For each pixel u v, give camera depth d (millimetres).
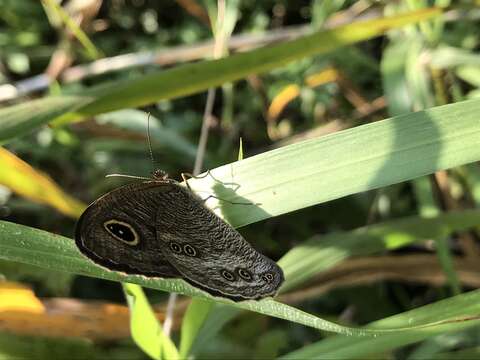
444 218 148
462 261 166
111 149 241
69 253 101
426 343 144
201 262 102
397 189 213
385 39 238
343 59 222
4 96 203
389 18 145
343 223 227
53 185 134
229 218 106
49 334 138
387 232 146
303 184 105
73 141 206
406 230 147
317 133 225
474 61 176
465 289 191
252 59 138
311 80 220
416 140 103
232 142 262
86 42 188
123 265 101
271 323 190
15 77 293
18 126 119
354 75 236
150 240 102
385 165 103
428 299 205
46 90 225
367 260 162
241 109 290
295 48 141
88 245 99
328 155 105
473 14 190
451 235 209
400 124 104
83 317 139
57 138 205
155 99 135
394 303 205
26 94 211
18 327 136
